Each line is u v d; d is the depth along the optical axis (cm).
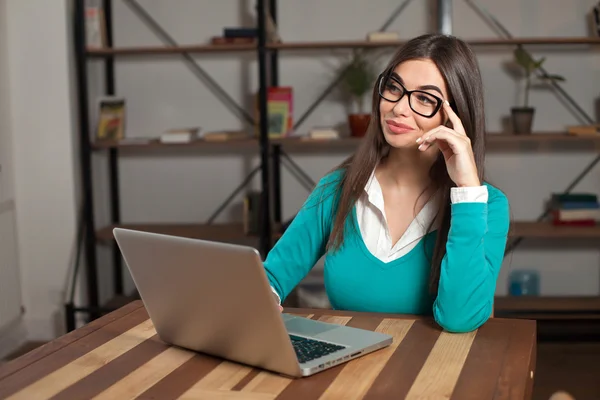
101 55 386
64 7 367
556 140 400
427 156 170
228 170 420
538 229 374
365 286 171
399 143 162
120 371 128
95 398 117
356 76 384
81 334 149
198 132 400
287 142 368
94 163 402
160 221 425
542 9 398
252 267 116
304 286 383
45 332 383
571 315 377
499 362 129
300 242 183
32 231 378
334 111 409
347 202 174
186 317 134
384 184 175
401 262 169
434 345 138
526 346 137
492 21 400
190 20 411
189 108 417
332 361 127
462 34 403
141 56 414
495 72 402
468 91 162
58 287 380
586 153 404
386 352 135
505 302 383
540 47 400
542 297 396
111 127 391
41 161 374
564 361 352
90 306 379
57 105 371
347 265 173
